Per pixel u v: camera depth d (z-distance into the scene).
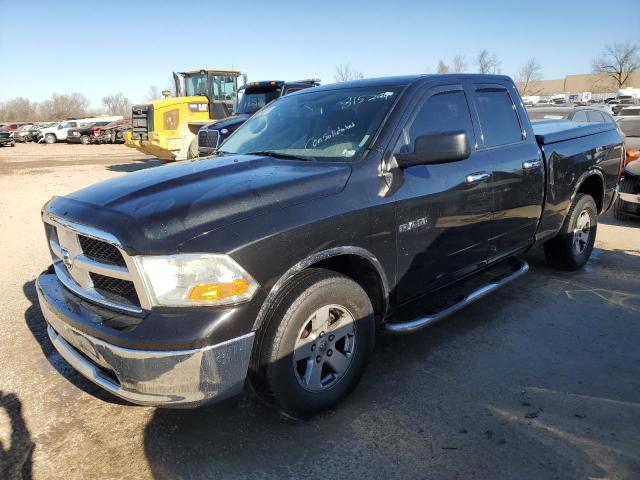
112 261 2.57
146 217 2.47
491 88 4.27
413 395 3.26
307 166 3.15
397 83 3.67
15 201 11.04
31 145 37.41
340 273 2.95
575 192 5.14
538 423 2.94
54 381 3.52
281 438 2.86
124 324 2.46
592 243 5.70
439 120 3.67
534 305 4.69
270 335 2.64
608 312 4.51
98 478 2.60
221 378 2.46
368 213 3.02
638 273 5.55
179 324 2.36
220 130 11.70
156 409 3.17
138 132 16.31
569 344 3.93
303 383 2.85
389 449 2.75
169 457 2.74
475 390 3.30
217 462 2.69
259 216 2.60
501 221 4.14
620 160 5.93
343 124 3.51
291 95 4.39
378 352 3.85
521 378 3.44
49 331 3.16
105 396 3.33
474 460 2.64
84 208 2.75
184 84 17.19
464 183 3.67
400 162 3.25
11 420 3.09
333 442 2.82
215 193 2.66
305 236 2.71
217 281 2.42
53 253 3.29
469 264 3.92
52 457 2.76
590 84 73.44
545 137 4.73
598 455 2.66
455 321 4.37
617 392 3.25
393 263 3.24
